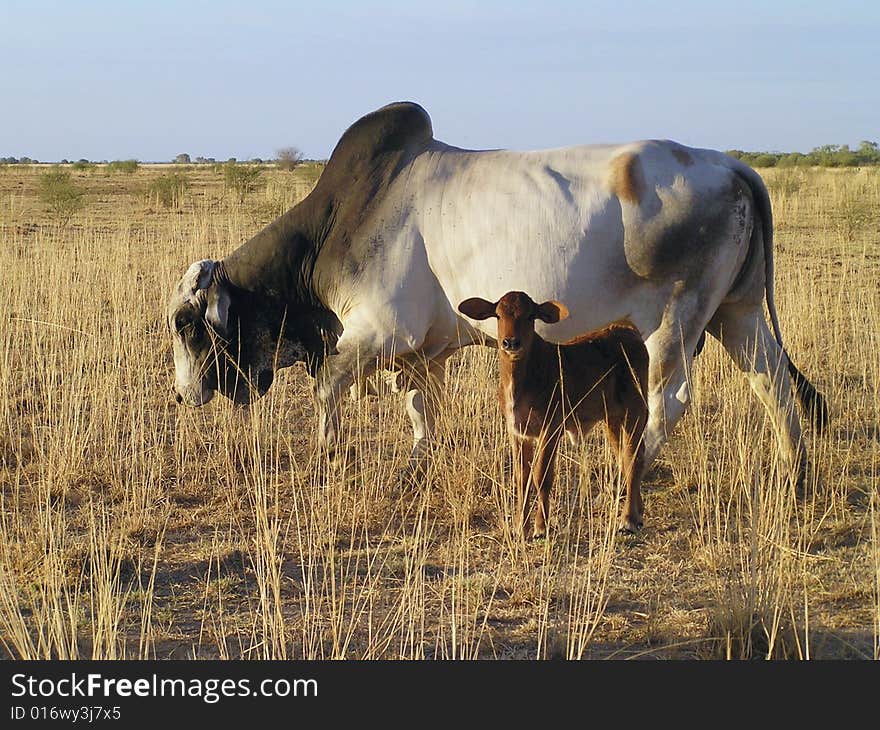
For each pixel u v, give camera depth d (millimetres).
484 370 8609
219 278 7605
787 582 5195
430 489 6785
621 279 6711
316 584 5688
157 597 5582
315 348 7770
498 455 7293
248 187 29328
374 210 7160
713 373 9453
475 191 6938
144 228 21031
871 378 9336
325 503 6695
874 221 21906
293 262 7438
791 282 12711
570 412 6227
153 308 12555
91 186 38000
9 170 56906
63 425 7668
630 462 6438
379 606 5391
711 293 6711
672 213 6598
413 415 7555
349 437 7527
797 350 10008
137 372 9328
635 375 6391
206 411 9016
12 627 4828
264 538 5625
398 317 7082
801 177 33000
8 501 7027
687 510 6738
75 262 14414
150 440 7727
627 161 6688
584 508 6727
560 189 6734
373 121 7301
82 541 6207
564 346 6363
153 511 6793
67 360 9461
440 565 5969
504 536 6098
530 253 6719
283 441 8062
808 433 7625
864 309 11516
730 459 6863
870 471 7461
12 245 17000
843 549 6125
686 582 5695
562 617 5258
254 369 7777
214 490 7184
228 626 5227
